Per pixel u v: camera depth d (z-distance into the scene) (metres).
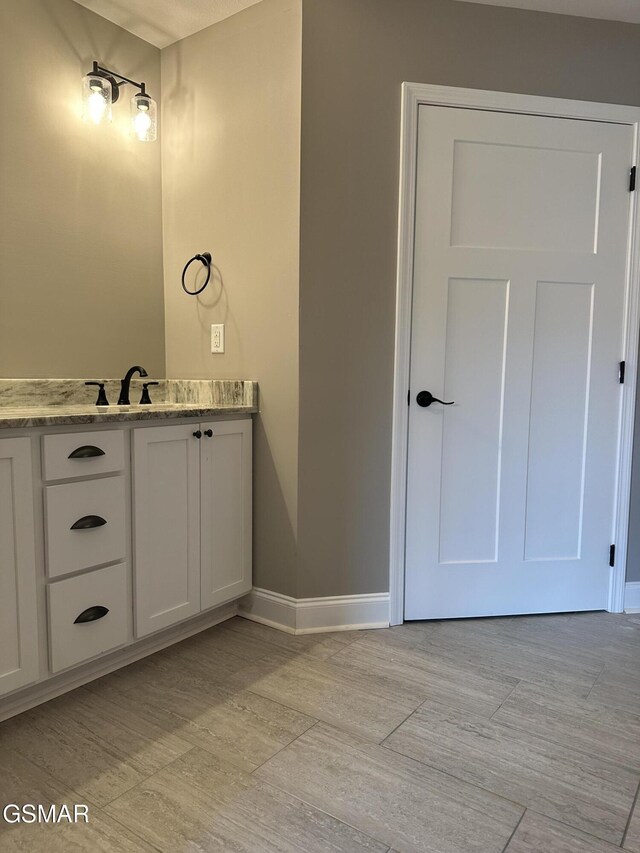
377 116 2.07
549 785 1.36
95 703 1.68
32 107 2.00
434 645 2.08
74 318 2.18
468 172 2.16
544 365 2.28
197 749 1.48
